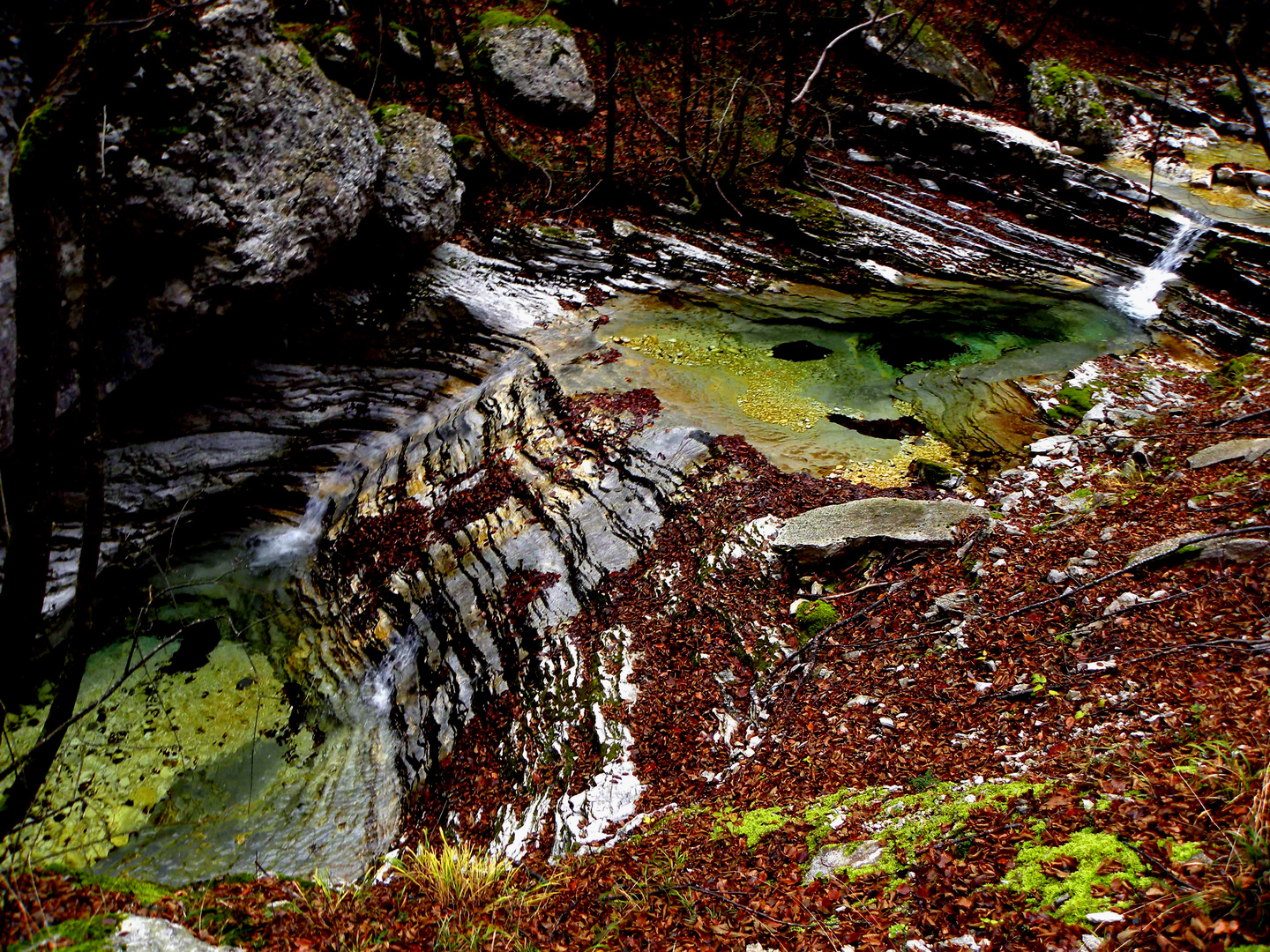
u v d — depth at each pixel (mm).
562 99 16672
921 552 8281
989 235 15430
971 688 6316
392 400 13008
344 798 8195
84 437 5418
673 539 9328
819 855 4980
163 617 10422
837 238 15086
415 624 9703
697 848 5539
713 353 12758
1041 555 7727
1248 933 3225
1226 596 6043
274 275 11195
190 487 11422
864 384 11938
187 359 11430
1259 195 15438
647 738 7316
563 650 8492
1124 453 9477
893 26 18453
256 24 10195
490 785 7645
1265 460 8047
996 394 11406
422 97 16141
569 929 4898
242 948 4633
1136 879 3744
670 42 18875
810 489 9570
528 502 10359
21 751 8367
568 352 12789
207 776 8430
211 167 9852
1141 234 14672
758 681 7551
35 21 7746
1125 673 5684
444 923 4941
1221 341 12453
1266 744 4285
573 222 15398
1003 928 3807
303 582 11055
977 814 4695
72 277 8711
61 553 9977
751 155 16859
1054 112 17234
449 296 13781
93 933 4250
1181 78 19297
